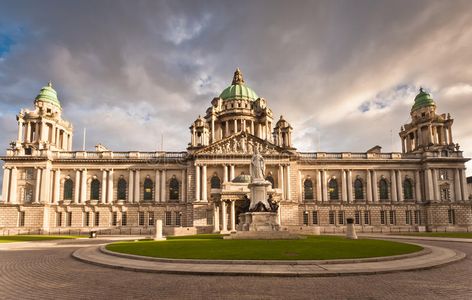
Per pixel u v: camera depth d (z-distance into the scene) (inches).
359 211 4284.0
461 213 4271.7
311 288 756.0
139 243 1779.0
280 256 1136.8
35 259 1286.9
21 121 4264.3
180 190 4220.0
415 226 4170.8
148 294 713.0
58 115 4574.3
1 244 2020.2
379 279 852.6
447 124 4630.9
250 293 714.8
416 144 4830.2
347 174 4402.1
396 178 4434.1
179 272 928.3
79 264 1139.3
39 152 4153.5
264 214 2043.6
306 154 4416.8
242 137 4136.3
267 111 5275.6
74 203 4104.3
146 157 4284.0
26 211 4003.4
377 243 1657.2
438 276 896.3
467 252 1466.5
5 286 805.9
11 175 4101.9
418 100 4854.8
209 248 1386.6
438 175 4387.3
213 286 777.6
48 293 731.4
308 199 4328.3
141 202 4146.2
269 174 4092.0
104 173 4220.0
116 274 940.6
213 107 5270.7
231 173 4005.9
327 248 1363.2
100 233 3951.8
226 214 3508.9
